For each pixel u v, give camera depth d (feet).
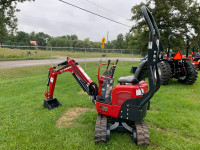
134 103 10.19
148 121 13.97
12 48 59.31
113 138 11.21
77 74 14.06
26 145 10.20
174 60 26.48
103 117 11.41
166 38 58.85
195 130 12.60
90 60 64.54
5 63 51.39
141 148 10.12
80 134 11.60
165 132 12.40
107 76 13.79
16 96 20.01
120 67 51.06
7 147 10.01
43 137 11.07
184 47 60.49
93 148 10.00
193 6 58.75
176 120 13.99
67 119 14.23
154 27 9.90
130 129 10.86
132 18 65.31
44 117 14.05
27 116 14.25
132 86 10.25
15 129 12.03
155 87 9.48
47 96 16.67
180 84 27.32
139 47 72.13
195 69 25.61
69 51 66.08
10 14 62.28
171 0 58.23
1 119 13.69
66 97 19.52
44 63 53.88
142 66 10.12
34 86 25.08
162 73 25.45
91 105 17.31
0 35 63.26
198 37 61.67
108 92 12.15
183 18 60.75
